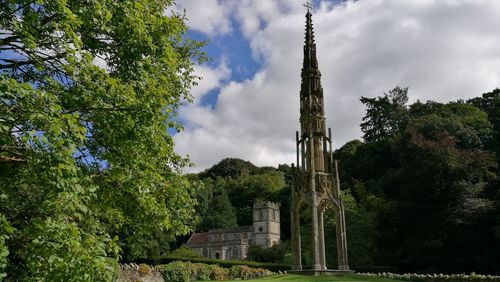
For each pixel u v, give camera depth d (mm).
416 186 49969
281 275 26750
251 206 111750
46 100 8031
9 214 8383
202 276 33781
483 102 81125
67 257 7016
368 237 48344
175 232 12195
